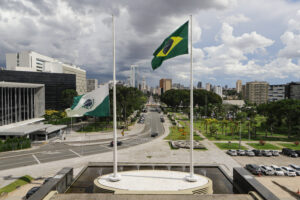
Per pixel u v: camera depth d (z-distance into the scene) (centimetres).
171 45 2305
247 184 2212
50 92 12144
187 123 10131
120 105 9269
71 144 5981
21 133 5688
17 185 3139
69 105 12475
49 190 1975
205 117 9288
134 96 10250
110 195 1848
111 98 8956
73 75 13312
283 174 3669
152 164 3350
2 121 6756
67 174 2542
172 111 16100
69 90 12412
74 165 4134
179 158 4559
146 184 2223
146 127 9025
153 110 17288
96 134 7456
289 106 6662
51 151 5216
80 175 2995
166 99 16462
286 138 6912
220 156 4741
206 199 1797
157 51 2359
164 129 8544
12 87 7231
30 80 11331
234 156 4753
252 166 3762
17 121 7506
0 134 5725
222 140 6512
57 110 12469
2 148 5194
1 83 6469
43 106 8731
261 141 5928
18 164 4203
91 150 5309
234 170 2620
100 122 9744
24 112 7881
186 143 5875
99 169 3247
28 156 4772
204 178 2408
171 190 2067
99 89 2655
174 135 7300
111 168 3297
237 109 11812
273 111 6975
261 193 1866
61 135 7206
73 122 9869
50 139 6594
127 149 5394
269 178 3509
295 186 3145
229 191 2495
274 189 3044
